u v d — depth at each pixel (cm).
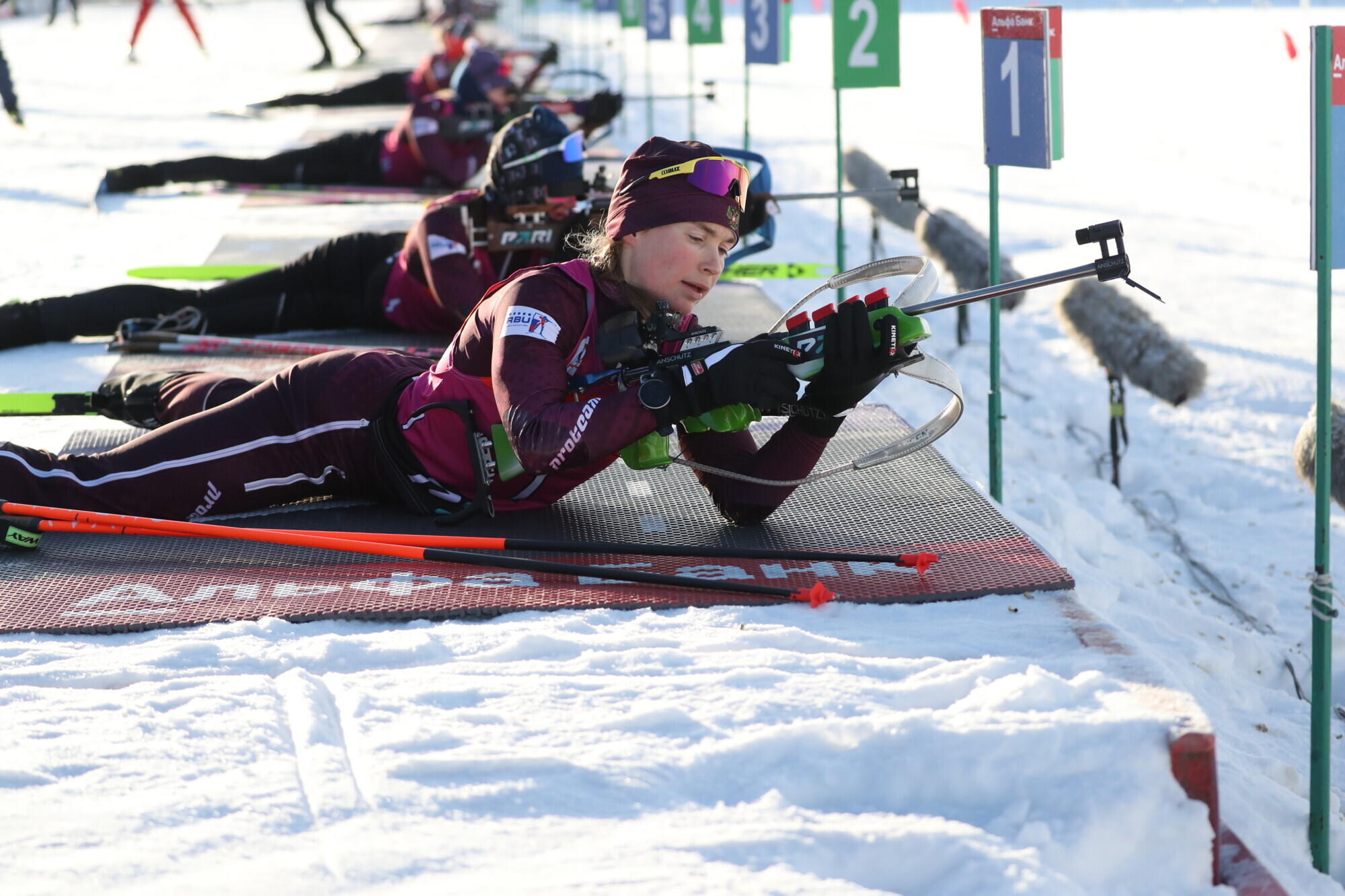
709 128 2305
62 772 315
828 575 445
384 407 487
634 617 413
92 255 1146
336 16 3300
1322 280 351
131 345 801
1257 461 849
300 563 460
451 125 1433
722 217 431
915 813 320
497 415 469
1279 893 312
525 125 738
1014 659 366
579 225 743
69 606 415
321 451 491
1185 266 1330
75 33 4453
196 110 2334
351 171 1534
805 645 388
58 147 1850
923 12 4988
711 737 336
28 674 364
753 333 862
